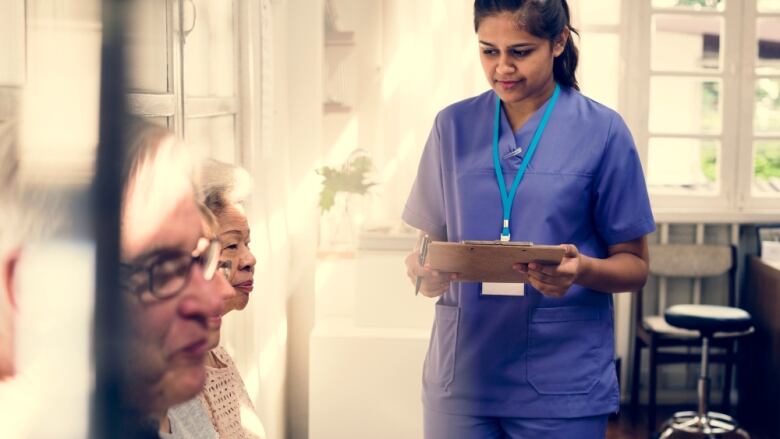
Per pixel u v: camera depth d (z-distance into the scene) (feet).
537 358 6.36
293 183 11.82
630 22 15.17
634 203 6.50
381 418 10.78
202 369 1.43
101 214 0.78
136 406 0.85
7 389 0.85
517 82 6.23
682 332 14.32
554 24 6.14
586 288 6.42
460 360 6.46
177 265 1.32
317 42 11.71
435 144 6.86
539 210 6.43
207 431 3.45
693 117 15.64
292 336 11.94
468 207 6.59
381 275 11.00
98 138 0.77
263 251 9.27
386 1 12.94
